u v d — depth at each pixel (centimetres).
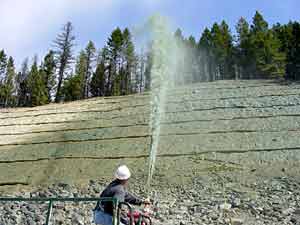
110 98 5000
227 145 2553
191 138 2795
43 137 3381
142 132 3105
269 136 2656
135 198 679
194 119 3309
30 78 7738
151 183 1917
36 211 1476
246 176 1920
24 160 2684
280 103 3559
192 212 1368
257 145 2491
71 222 1295
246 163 2178
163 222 1230
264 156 2273
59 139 3222
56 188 1956
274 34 7638
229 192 1658
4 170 2464
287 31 7388
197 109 3650
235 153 2386
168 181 1934
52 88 7275
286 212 1313
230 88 4588
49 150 2891
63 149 2873
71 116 4156
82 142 3033
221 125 3053
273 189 1658
